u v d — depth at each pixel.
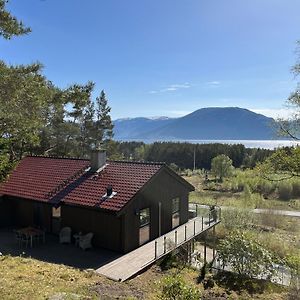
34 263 12.28
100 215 15.77
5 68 14.80
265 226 26.16
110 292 10.20
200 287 12.62
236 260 14.16
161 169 17.67
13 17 14.28
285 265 15.09
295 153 13.63
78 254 14.88
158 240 17.09
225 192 41.75
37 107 16.41
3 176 12.33
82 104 33.62
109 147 43.56
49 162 21.27
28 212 18.80
